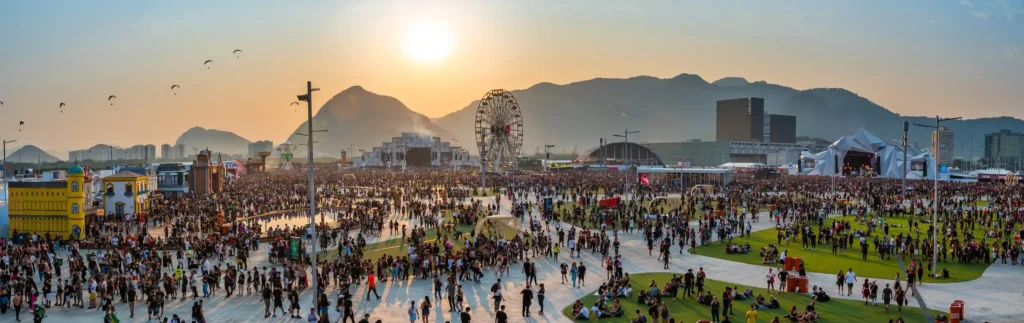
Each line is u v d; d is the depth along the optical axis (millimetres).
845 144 173625
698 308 39469
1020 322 36031
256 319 38375
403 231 69250
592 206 95750
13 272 47156
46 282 43062
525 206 96438
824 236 64125
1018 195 109125
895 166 168625
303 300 42906
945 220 75312
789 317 36344
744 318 37094
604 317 37938
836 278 47625
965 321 36188
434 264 50094
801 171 186500
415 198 119250
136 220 81000
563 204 103312
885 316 37312
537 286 46438
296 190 135875
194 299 43188
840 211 93125
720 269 51875
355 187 152750
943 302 40469
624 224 74125
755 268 52250
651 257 57625
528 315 38844
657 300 37094
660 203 96625
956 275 48188
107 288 42906
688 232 66688
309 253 60562
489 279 49062
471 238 68312
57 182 72750
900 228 73188
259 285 45750
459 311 39688
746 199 96562
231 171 185625
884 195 107125
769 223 81250
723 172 142250
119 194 87812
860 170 171000
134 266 49406
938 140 54219
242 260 52906
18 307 39656
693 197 106750
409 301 42312
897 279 39781
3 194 92562
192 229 72688
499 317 34094
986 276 47812
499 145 164875
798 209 87938
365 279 48656
